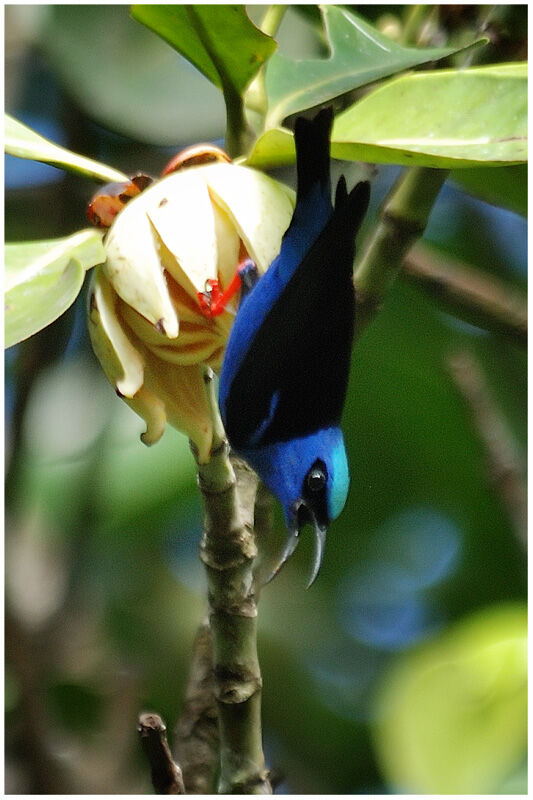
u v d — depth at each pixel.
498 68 2.69
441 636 2.87
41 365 2.84
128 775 2.81
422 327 2.91
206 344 2.68
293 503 2.79
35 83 2.92
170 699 2.89
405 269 2.82
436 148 2.68
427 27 2.77
